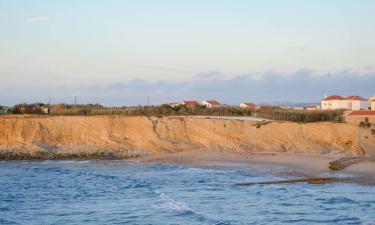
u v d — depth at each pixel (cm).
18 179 5031
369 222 2916
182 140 7738
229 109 10812
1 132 7500
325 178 4559
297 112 9931
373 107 11838
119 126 7881
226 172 5372
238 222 2950
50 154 7025
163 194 3972
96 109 10550
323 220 2994
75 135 7688
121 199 3838
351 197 3741
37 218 3156
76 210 3403
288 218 3059
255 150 7300
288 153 6881
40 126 7712
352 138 7338
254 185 4403
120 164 6350
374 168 5181
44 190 4334
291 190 4106
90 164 6388
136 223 2970
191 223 2950
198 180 4819
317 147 7269
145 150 7344
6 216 3225
